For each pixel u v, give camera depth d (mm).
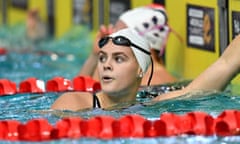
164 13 16266
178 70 17281
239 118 11406
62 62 21688
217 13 15445
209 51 15906
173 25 17375
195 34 16469
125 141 10984
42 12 25406
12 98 14297
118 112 12617
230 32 15047
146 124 11234
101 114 12500
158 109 12742
